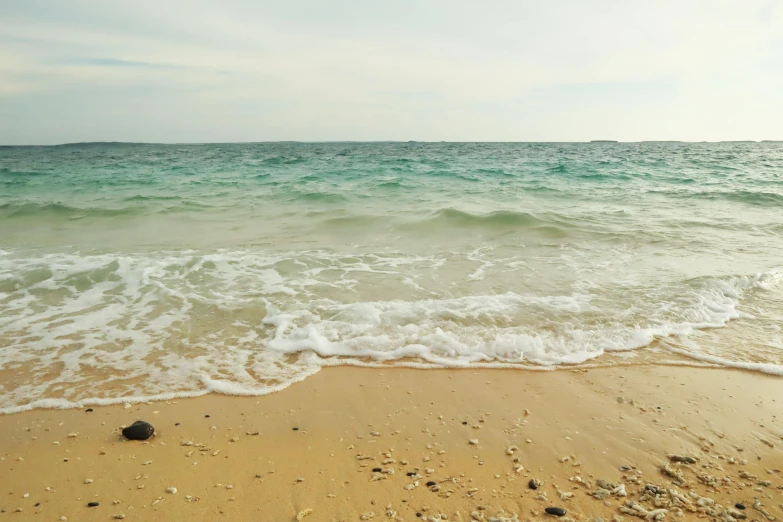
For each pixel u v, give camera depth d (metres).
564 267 7.20
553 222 10.19
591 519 2.60
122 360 4.45
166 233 9.52
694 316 5.42
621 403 3.79
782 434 3.37
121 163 28.78
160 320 5.32
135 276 6.64
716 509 2.67
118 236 9.26
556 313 5.45
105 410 3.69
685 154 43.19
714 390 3.98
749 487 2.85
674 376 4.21
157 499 2.75
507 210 10.95
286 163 27.58
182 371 4.27
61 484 2.87
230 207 12.36
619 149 60.47
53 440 3.31
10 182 18.09
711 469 3.02
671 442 3.29
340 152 47.09
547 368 4.39
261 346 4.76
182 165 26.42
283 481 2.92
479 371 4.34
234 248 8.28
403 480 2.94
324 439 3.36
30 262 7.25
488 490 2.84
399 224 10.09
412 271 7.02
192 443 3.30
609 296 5.97
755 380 4.14
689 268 7.12
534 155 39.22
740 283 6.44
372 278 6.69
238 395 3.92
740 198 14.07
